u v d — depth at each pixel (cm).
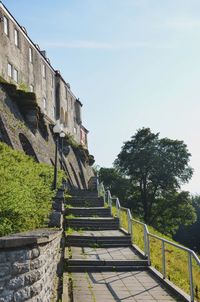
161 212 6544
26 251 646
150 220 6588
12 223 957
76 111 6288
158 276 1193
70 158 4678
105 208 2233
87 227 1967
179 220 6569
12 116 2694
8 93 2958
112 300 959
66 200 2472
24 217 1034
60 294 976
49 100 4703
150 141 6631
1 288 586
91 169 6188
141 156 6419
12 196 1054
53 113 4888
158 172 6381
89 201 2520
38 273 700
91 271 1296
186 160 6462
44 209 1373
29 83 3956
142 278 1203
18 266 624
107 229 1977
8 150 2020
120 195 7069
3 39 3272
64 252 1439
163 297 994
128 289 1067
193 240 7850
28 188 1397
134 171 6556
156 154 6419
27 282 652
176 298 987
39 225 1263
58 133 2133
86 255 1433
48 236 769
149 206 6562
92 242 1661
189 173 6475
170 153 6494
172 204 6450
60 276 1181
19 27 3672
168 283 1097
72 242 1648
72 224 1970
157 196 6700
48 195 1634
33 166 2130
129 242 1683
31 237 654
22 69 3750
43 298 757
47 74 4647
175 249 2422
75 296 985
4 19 3322
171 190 6550
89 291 1038
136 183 6925
